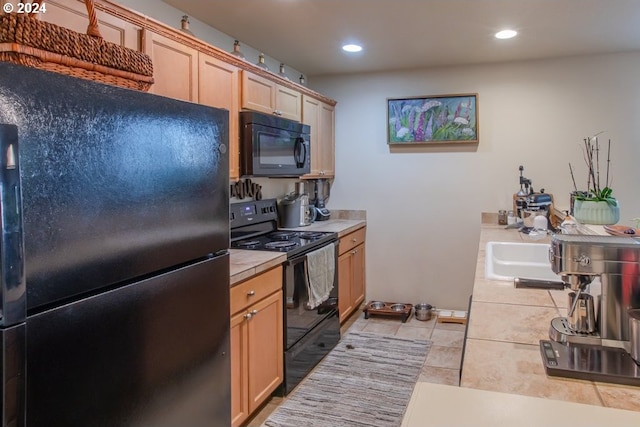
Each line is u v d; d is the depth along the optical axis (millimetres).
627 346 1117
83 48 1058
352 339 3607
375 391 2750
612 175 3662
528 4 2527
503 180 3947
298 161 3365
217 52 2428
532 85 3814
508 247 2771
